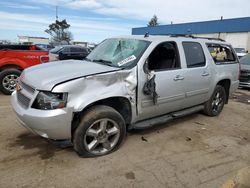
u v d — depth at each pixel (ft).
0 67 23.52
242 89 34.30
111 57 14.42
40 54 24.79
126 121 13.52
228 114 21.26
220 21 122.11
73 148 12.92
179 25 143.23
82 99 11.13
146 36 15.33
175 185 10.55
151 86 13.34
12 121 16.44
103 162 11.91
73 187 10.03
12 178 10.35
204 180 11.03
